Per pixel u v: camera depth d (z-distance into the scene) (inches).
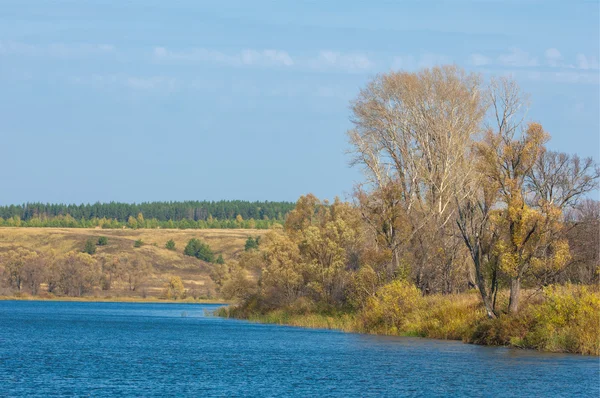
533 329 3545.8
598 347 3228.3
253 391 2415.1
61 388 2448.3
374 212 4928.6
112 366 3031.5
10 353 3494.1
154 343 4111.7
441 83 4970.5
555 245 3634.4
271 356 3400.6
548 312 3484.3
